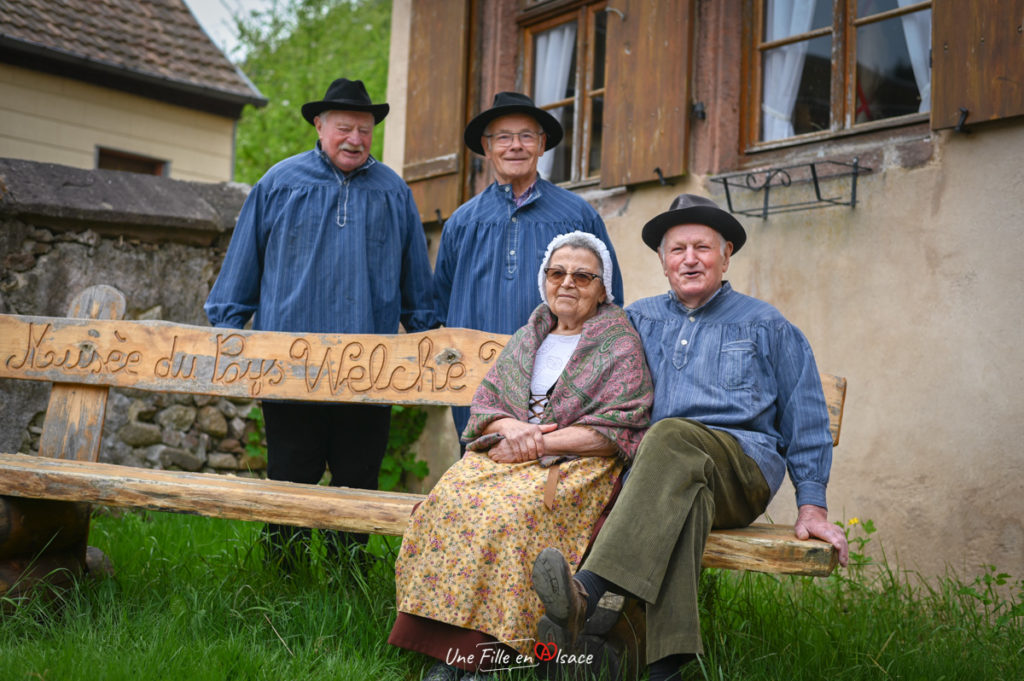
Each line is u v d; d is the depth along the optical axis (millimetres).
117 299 3855
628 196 5000
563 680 2469
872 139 4203
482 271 3525
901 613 3334
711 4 4691
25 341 3744
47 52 8992
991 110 3676
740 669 2703
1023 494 3547
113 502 3027
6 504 3117
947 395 3797
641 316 2947
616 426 2695
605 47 5164
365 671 2621
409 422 5957
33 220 5027
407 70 6199
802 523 2535
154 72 9906
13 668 2459
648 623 2385
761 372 2734
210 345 3562
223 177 10977
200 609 2990
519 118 3504
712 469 2504
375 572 3322
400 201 3713
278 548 3473
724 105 4656
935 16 3848
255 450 5637
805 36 4484
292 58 15305
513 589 2475
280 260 3555
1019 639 3049
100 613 3008
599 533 2438
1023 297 3607
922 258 3912
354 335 3441
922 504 3832
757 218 4480
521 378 2861
